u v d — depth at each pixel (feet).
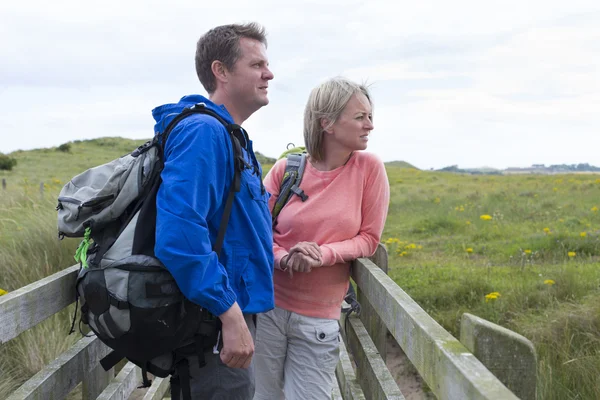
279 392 9.61
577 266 24.09
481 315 19.04
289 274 8.92
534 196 59.11
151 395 11.72
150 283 6.11
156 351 6.41
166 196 6.14
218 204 6.61
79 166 156.15
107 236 6.55
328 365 9.07
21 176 111.75
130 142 255.91
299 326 8.91
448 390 4.03
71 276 7.80
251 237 6.94
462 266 26.58
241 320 6.30
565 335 15.52
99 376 9.34
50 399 7.26
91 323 6.53
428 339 4.58
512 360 3.89
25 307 6.40
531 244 30.32
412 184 104.32
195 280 5.97
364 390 9.60
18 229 24.02
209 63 7.36
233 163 6.73
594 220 39.63
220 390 6.89
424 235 39.19
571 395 12.91
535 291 20.29
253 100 7.40
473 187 82.48
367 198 8.98
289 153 9.73
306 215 8.83
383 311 6.81
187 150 6.28
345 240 8.87
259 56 7.31
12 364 14.53
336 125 8.63
